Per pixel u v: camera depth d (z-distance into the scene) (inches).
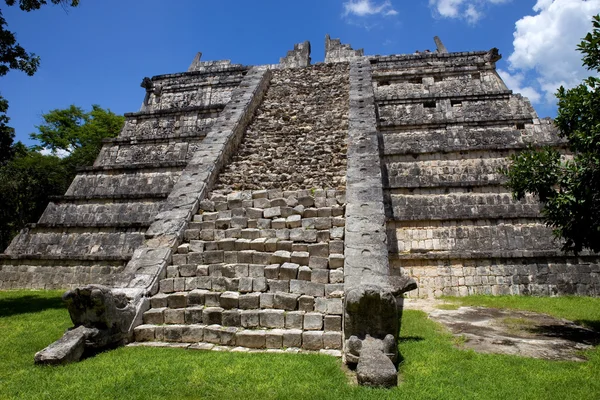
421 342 237.8
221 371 186.5
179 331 241.4
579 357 217.6
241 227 330.3
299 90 634.2
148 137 604.7
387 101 626.5
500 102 593.0
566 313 327.6
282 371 186.2
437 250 442.6
